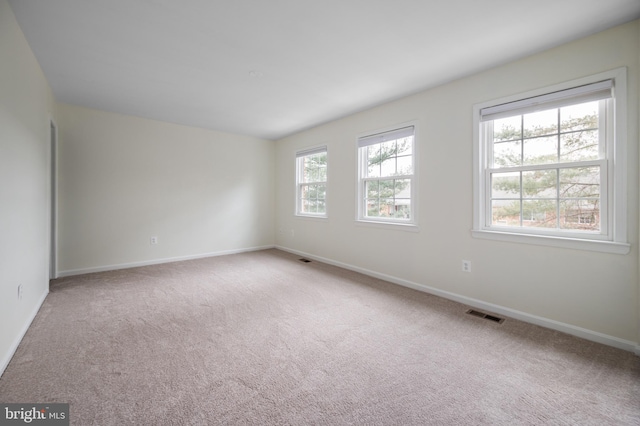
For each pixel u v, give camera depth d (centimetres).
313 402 143
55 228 352
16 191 192
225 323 234
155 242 438
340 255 426
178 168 457
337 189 428
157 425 127
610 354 188
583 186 215
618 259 197
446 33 205
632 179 191
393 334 216
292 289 322
